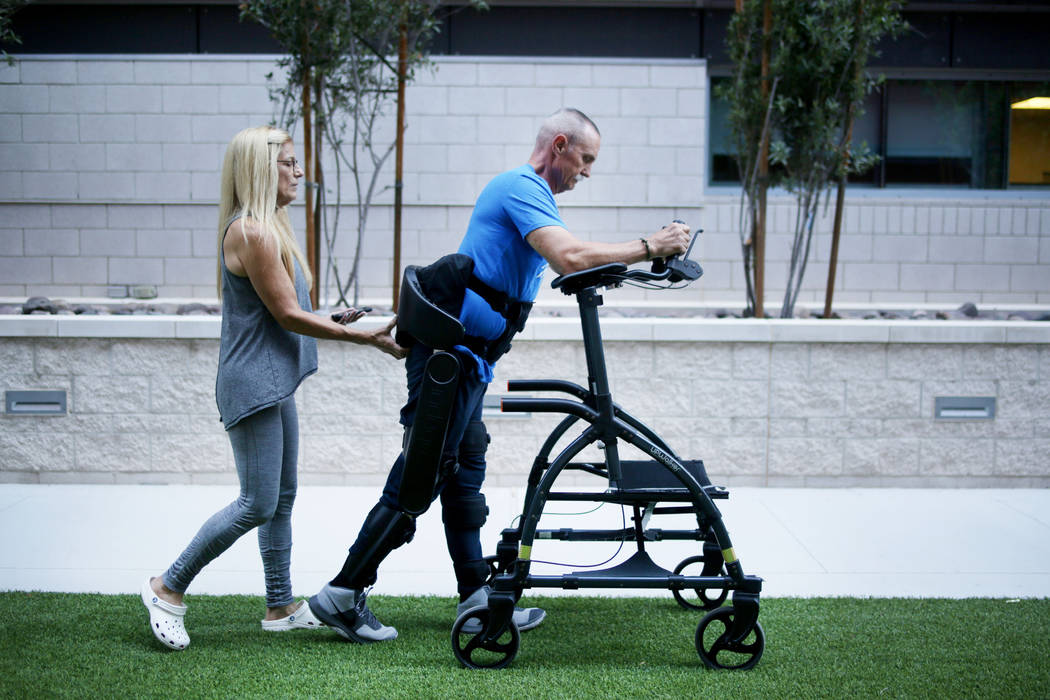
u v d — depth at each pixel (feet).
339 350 16.25
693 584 8.95
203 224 25.30
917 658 9.14
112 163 25.14
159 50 28.76
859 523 14.32
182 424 16.28
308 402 16.34
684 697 8.20
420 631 10.01
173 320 16.06
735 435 16.43
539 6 28.73
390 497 9.47
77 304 22.50
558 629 10.13
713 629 10.11
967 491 16.33
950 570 12.20
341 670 8.82
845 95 19.16
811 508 15.15
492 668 8.95
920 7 28.48
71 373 16.20
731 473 16.48
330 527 13.94
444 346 8.98
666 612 10.72
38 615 10.23
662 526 14.05
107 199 25.22
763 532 13.84
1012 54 28.89
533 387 9.77
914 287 27.02
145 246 25.39
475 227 9.48
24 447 16.33
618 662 9.14
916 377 16.37
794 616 10.43
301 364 9.64
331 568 12.12
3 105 25.00
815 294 26.78
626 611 10.77
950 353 16.33
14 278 25.45
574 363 16.34
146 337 16.07
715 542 10.28
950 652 9.30
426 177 25.38
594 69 25.27
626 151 25.45
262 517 9.32
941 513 14.89
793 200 26.40
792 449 16.46
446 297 9.20
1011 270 27.12
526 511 10.31
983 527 14.12
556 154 9.53
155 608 9.23
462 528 10.06
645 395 16.37
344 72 19.79
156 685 8.39
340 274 25.45
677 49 28.89
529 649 9.50
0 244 25.40
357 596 9.60
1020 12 28.76
